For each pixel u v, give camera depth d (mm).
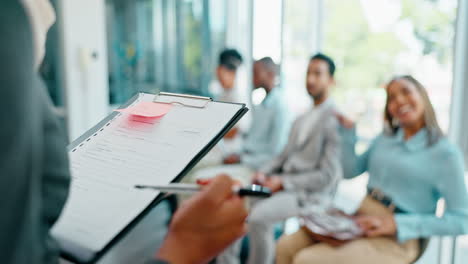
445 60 1738
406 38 1960
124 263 1100
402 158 1414
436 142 1353
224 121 510
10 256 241
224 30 3336
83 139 544
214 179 421
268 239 1709
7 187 232
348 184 2490
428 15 1825
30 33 256
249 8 2648
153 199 451
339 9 2369
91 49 2430
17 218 242
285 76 2562
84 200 465
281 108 2145
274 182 1778
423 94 1380
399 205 1411
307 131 1808
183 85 3674
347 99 2346
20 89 236
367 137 2250
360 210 1520
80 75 2414
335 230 1375
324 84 1806
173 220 404
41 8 315
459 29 1502
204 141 495
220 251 417
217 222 403
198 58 3525
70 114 2414
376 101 2193
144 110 554
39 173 275
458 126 1532
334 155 1729
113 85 3570
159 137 517
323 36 2500
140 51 3639
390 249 1338
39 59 315
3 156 228
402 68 1996
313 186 1747
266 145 2178
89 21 2406
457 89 1525
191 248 393
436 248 1633
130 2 3537
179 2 3553
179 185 454
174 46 3652
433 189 1367
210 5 3383
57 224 444
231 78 2484
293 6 2521
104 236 429
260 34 2617
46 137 311
